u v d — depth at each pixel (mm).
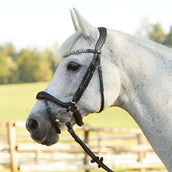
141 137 9484
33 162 8938
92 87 2844
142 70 2867
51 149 8938
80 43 2883
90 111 2891
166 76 2852
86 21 2893
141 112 2887
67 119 2826
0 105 33469
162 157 2836
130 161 9250
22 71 67188
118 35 2959
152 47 2943
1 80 65750
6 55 81188
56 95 2850
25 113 29719
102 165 2896
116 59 2883
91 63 2822
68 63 2869
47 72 66188
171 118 2783
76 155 9383
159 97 2820
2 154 8766
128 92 2930
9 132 8008
